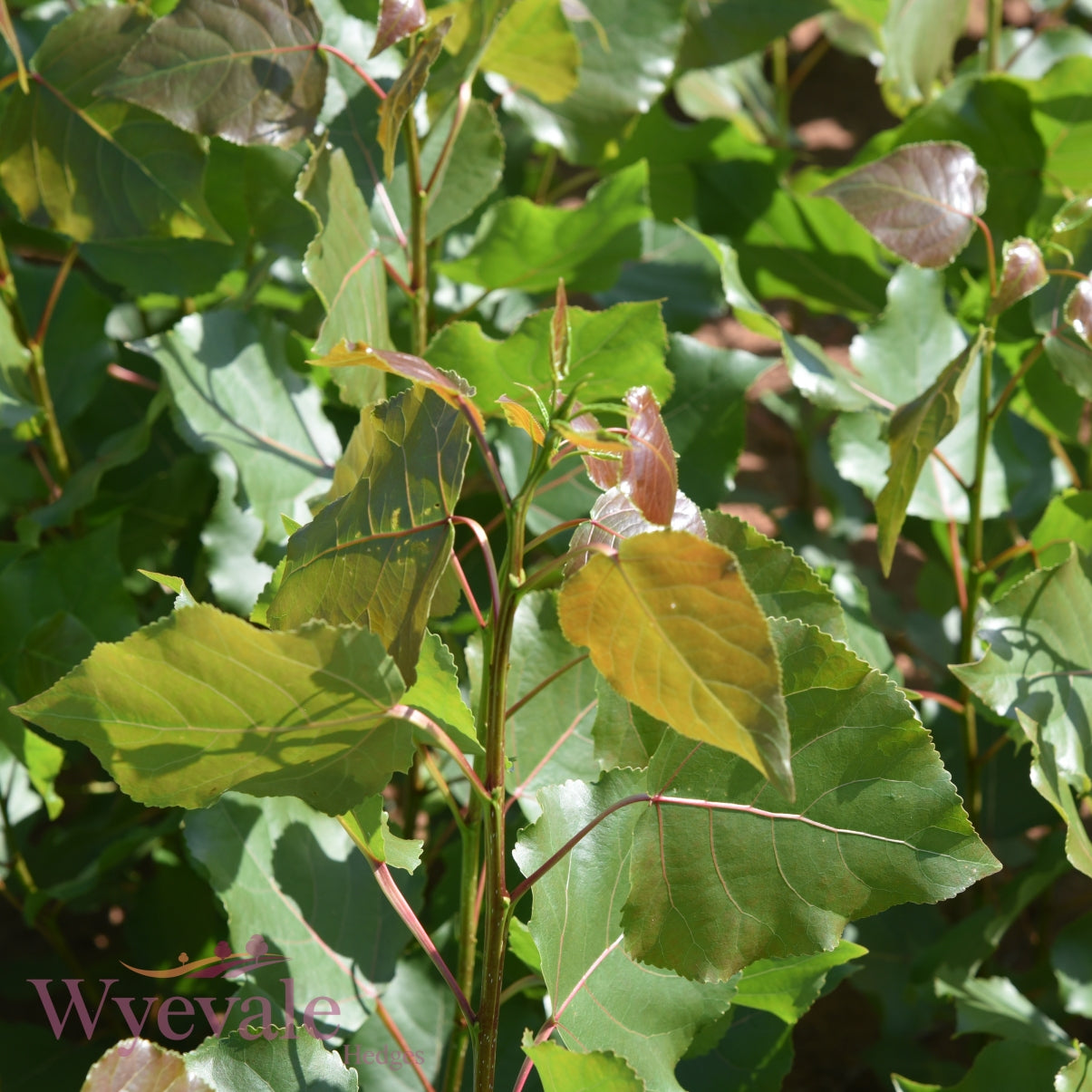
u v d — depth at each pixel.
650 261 1.78
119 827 1.40
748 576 1.11
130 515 1.53
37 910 1.32
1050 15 3.04
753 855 1.07
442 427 1.05
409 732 1.03
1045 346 1.27
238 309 1.29
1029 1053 1.24
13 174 1.27
